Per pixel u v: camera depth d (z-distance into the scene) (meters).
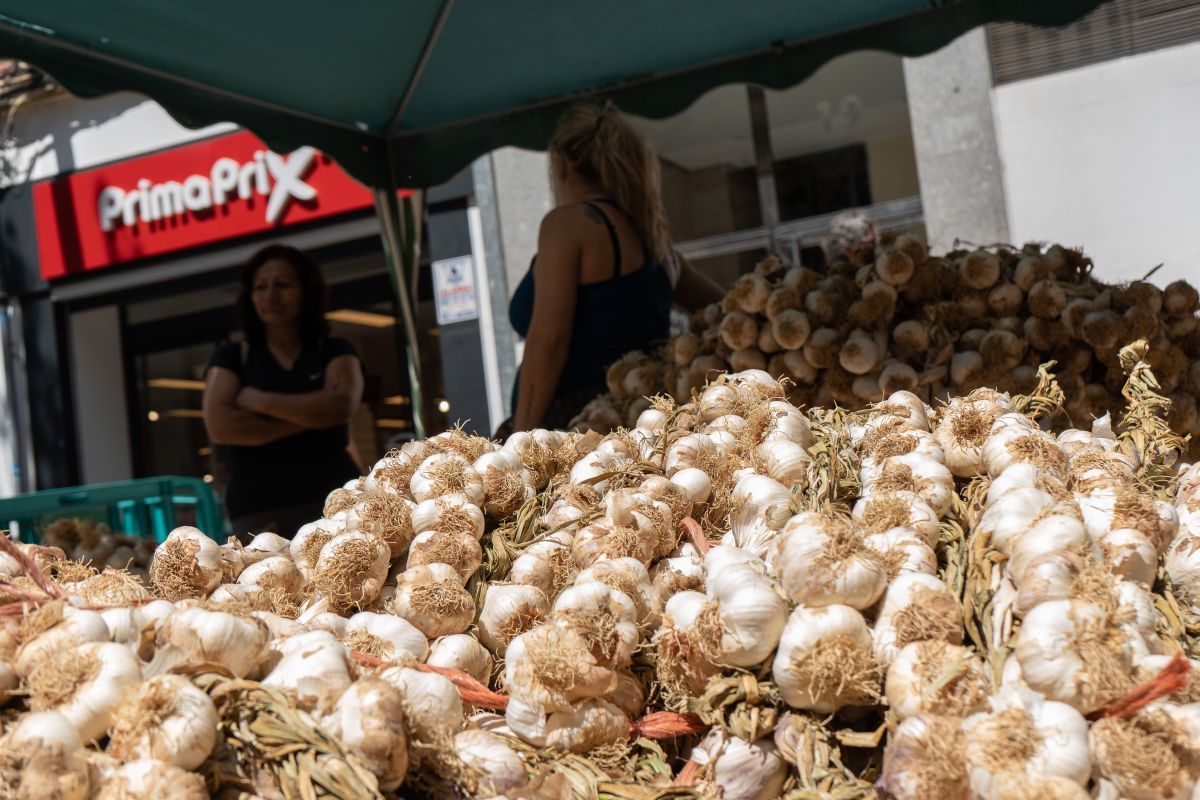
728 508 1.43
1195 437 2.45
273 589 1.39
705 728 1.14
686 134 6.86
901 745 0.91
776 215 6.75
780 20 3.31
